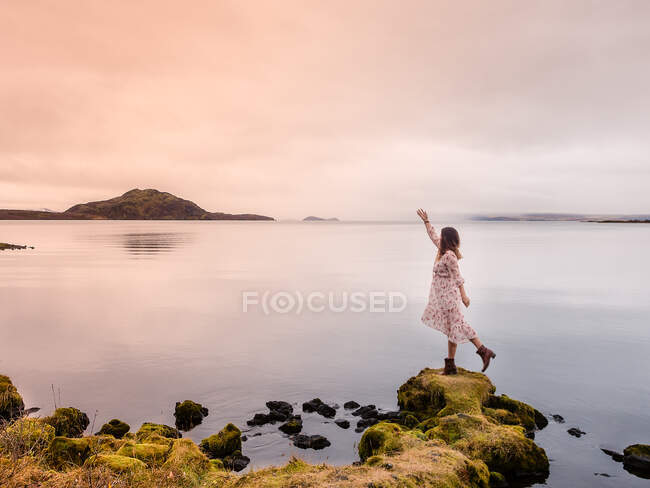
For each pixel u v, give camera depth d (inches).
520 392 319.9
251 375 365.7
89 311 644.1
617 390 323.9
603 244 2422.5
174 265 1364.4
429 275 1079.6
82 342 469.7
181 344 462.0
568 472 212.5
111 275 1099.9
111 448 218.2
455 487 172.1
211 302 719.1
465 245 2342.5
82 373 371.9
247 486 162.1
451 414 260.8
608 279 969.5
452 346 306.7
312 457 230.5
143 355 422.6
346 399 316.5
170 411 296.4
